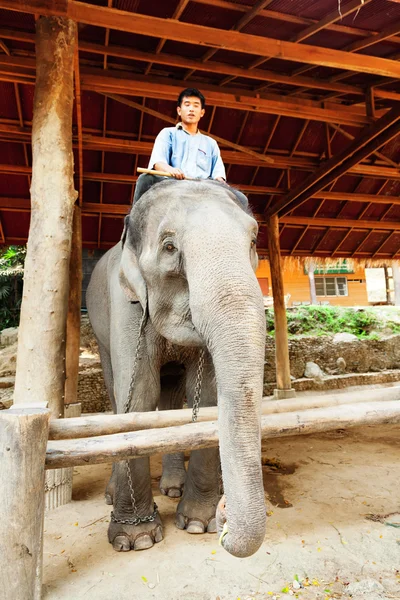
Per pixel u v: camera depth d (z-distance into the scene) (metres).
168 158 2.69
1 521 1.85
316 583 2.16
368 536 2.65
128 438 2.04
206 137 2.84
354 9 3.64
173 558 2.43
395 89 5.87
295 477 3.79
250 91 5.45
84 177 6.21
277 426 2.25
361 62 4.25
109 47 4.49
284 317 8.17
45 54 3.18
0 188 6.43
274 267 7.96
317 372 10.34
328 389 10.15
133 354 2.72
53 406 2.91
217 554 2.46
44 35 3.21
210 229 1.87
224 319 1.62
